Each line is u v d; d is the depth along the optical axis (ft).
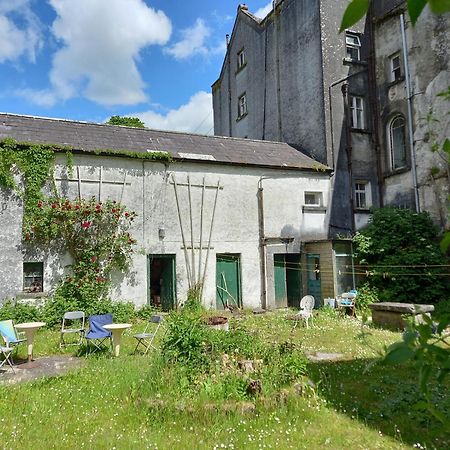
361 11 2.87
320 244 53.26
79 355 30.50
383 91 59.11
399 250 49.06
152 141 53.26
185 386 19.70
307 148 62.08
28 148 43.55
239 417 17.46
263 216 54.54
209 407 17.78
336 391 21.03
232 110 84.02
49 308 41.93
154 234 48.85
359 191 60.39
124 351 30.99
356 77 60.95
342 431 16.60
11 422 17.81
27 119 49.57
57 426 17.43
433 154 50.44
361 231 53.93
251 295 53.11
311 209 56.90
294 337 34.01
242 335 23.31
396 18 56.85
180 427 17.08
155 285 52.90
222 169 53.26
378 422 17.44
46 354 31.24
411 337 3.84
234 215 53.31
